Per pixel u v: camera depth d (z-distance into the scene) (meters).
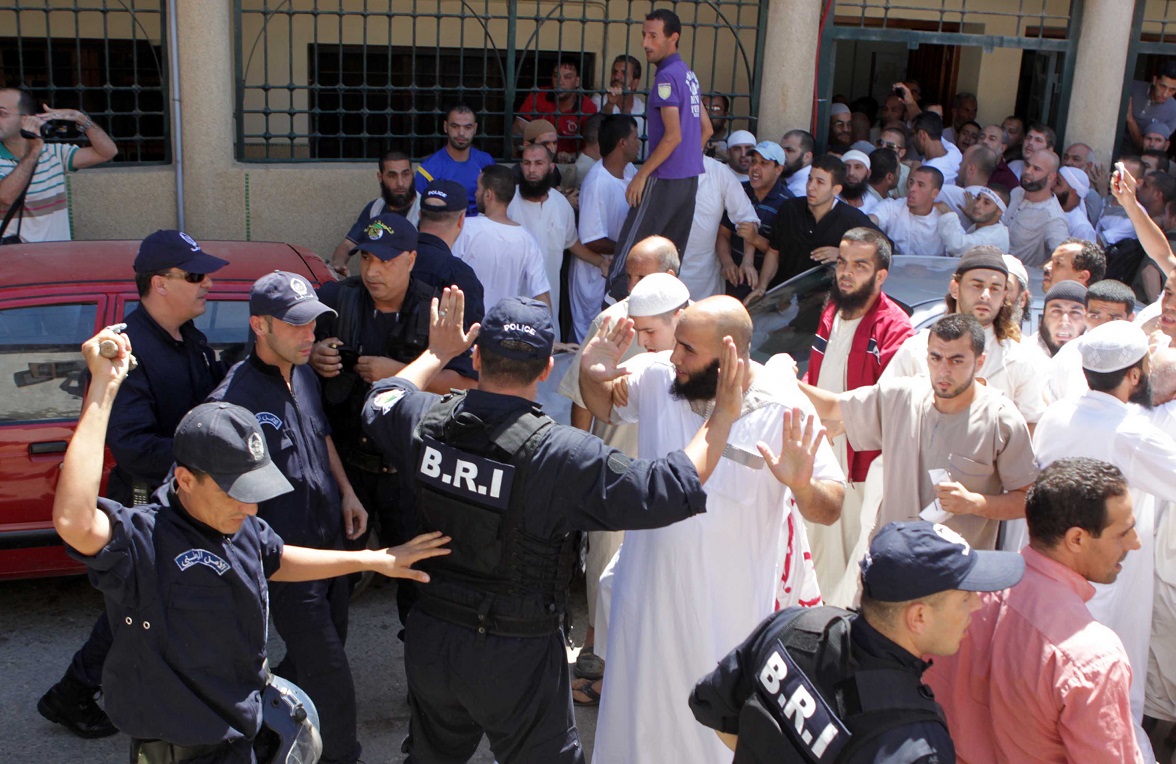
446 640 3.14
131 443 3.77
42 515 4.66
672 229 6.82
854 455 4.62
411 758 3.45
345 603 4.11
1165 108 10.41
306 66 8.78
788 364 3.63
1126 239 7.78
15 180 6.41
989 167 8.47
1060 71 9.57
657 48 6.60
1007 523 4.31
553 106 8.88
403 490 4.33
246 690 2.88
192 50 7.34
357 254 7.92
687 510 2.95
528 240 6.36
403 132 9.49
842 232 6.74
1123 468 3.79
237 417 2.75
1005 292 4.48
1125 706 2.63
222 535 2.82
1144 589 3.94
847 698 2.28
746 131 8.27
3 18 8.35
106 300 4.72
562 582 3.17
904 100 10.23
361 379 4.26
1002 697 2.74
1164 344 4.73
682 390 3.49
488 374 3.08
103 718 4.18
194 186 7.57
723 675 2.55
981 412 3.96
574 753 3.27
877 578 2.30
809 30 8.39
